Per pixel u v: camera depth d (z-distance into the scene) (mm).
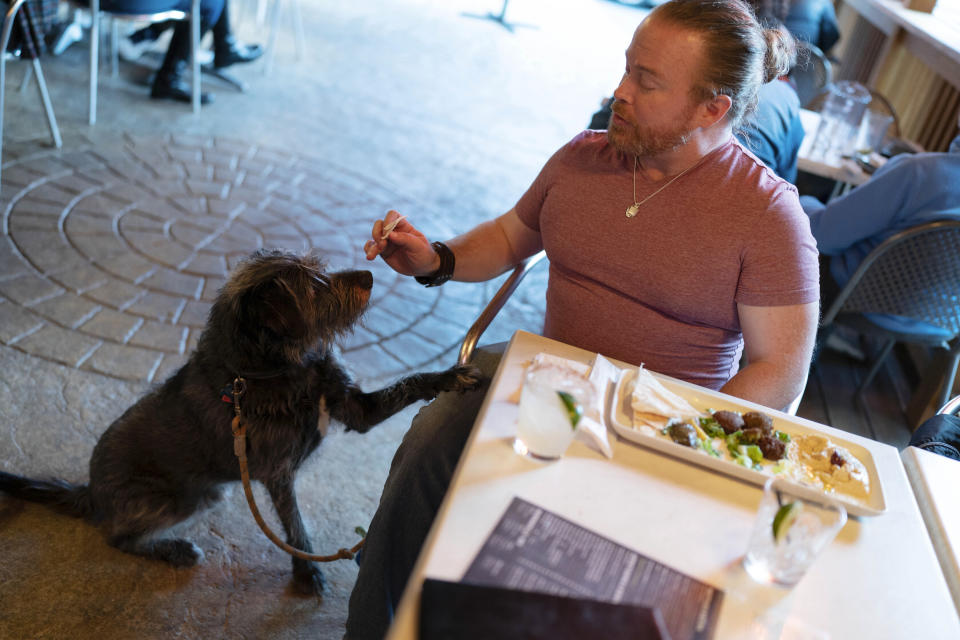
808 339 1705
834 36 4758
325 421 1956
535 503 1169
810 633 1051
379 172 4488
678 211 1725
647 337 1834
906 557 1229
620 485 1247
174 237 3465
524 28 8062
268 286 1732
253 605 2035
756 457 1355
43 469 2270
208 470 1956
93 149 4016
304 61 5918
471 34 7500
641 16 9617
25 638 1827
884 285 2828
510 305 3627
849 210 2766
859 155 3352
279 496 1957
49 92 4484
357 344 3068
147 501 1930
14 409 2436
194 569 2096
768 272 1672
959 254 2666
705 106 1623
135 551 2059
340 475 2502
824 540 1097
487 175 4766
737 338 1856
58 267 3111
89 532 2127
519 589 994
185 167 4051
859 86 3729
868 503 1320
